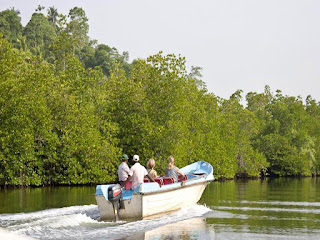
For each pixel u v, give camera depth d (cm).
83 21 12381
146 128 3180
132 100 3319
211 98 4566
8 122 2705
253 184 3450
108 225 1196
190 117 3912
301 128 6309
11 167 2723
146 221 1277
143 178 1431
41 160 2941
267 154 5772
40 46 8881
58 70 3512
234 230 1179
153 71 3378
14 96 2741
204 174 1747
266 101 7056
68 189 2620
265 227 1228
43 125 2814
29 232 1070
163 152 3234
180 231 1152
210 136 4053
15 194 2244
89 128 3022
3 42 2786
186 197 1572
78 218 1218
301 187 3028
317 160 6297
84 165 3042
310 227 1233
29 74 2836
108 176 3055
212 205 1739
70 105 2992
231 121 4700
